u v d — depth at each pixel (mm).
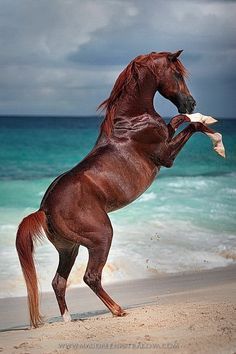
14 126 60469
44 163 36344
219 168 32219
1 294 12062
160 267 14000
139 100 8930
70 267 8820
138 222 18109
